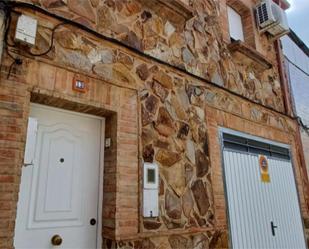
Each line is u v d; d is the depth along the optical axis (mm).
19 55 2428
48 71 2568
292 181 5453
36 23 2533
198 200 3527
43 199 2545
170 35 3951
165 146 3354
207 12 4816
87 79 2828
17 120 2285
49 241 2496
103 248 2729
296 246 4898
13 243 2189
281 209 4910
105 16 3230
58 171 2693
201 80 4117
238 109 4680
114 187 2791
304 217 5371
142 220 2879
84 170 2875
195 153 3693
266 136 5156
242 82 5035
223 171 4047
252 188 4477
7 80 2312
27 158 2312
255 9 6070
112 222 2707
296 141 6000
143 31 3604
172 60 3844
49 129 2730
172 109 3582
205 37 4562
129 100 3137
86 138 2973
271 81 5906
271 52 6285
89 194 2852
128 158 2945
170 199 3215
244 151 4566
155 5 3746
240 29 5879
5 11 2404
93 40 2998
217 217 3688
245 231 4066
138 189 2939
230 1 5648
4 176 2129
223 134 4250
